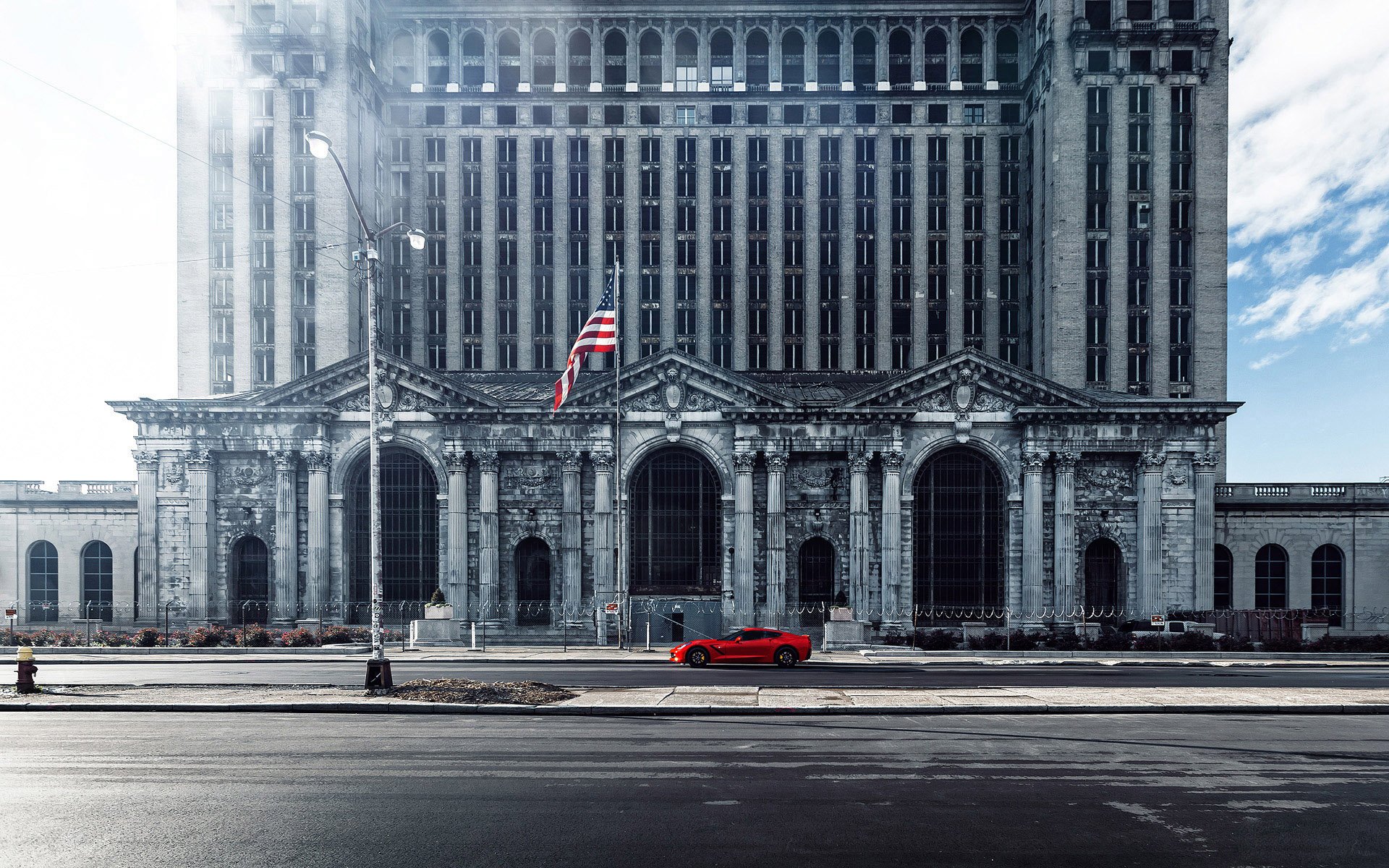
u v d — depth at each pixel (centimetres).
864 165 7812
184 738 1950
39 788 1532
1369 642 4288
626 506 5622
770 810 1403
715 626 5569
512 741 1917
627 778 1594
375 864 1157
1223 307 7194
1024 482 5519
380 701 2347
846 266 7725
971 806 1435
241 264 7225
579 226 7812
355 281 7362
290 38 7112
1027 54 7875
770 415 5491
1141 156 7250
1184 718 2236
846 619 4469
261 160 7269
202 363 7219
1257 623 5106
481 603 5475
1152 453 5469
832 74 7975
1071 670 3406
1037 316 7525
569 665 3547
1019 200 7819
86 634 4750
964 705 2328
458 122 7875
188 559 5588
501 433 5559
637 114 7844
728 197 7812
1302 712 2334
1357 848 1252
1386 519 6175
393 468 5775
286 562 5519
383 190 7819
